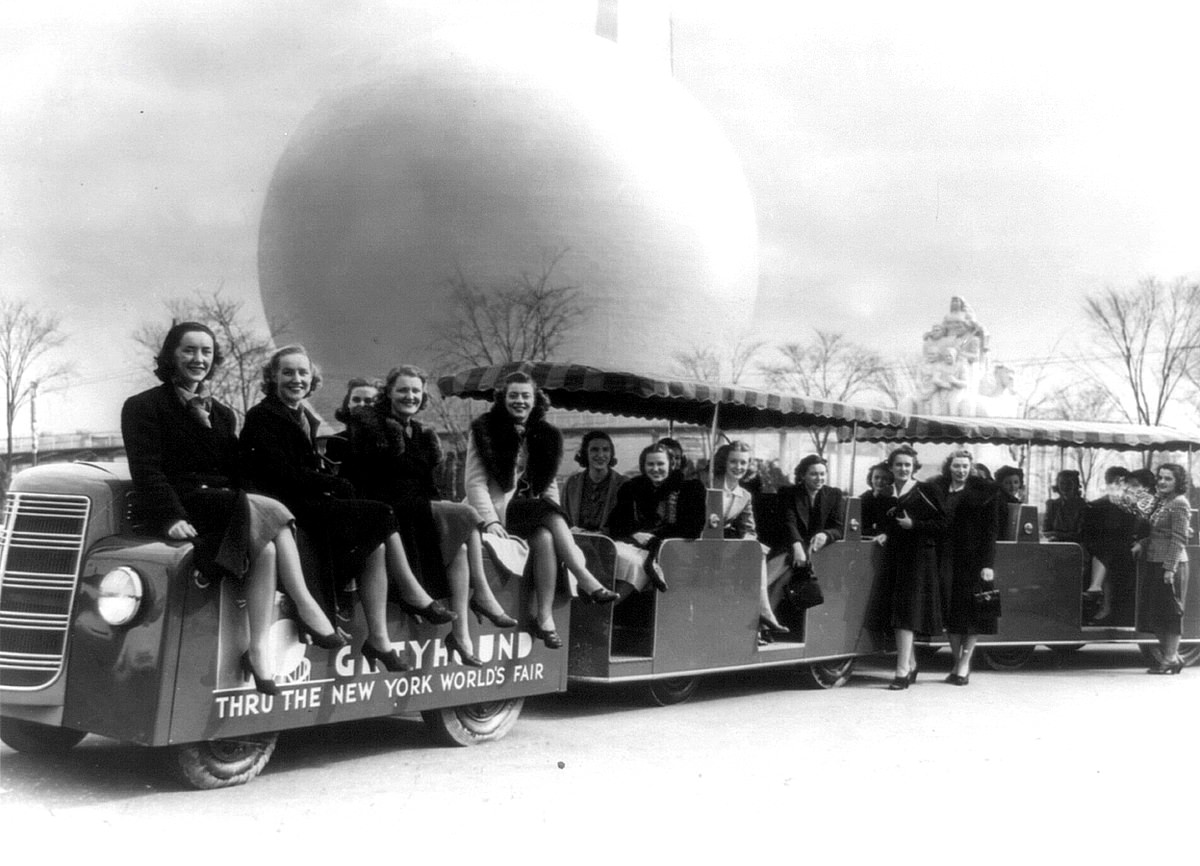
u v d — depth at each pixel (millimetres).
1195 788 6340
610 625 8391
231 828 5168
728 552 9305
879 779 6453
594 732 7797
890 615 10820
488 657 7176
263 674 5777
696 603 9016
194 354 5938
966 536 10633
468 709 7215
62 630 5785
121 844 4883
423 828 5230
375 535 6266
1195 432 14375
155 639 5527
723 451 9875
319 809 5555
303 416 6438
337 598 6324
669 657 8797
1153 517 12180
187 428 5914
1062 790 6246
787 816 5543
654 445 9312
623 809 5637
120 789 5855
